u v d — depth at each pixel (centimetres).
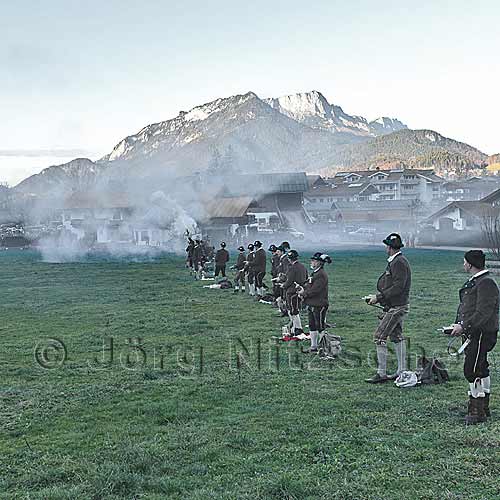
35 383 970
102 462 630
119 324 1556
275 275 1897
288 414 782
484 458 620
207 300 2066
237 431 718
